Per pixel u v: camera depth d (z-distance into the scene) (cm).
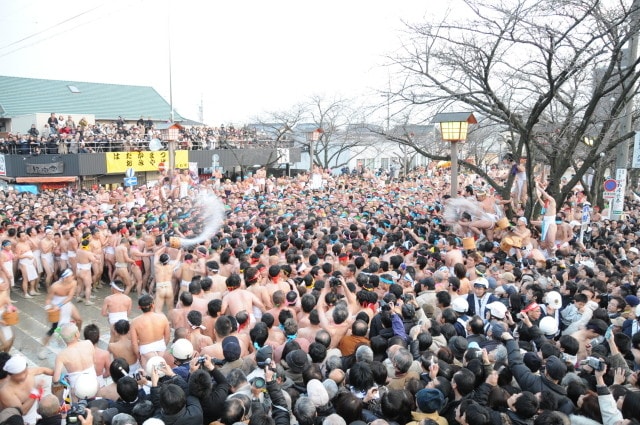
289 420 449
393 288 708
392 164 5056
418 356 548
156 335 688
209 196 1548
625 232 1262
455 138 1286
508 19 1201
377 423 396
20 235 1213
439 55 1312
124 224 1270
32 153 2775
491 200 1281
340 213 1617
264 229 1249
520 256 1033
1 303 850
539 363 495
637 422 395
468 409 409
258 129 4806
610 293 781
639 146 1291
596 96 1200
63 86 4612
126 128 3403
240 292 743
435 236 1184
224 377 482
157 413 448
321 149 4044
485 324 643
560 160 1397
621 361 500
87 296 1154
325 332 576
